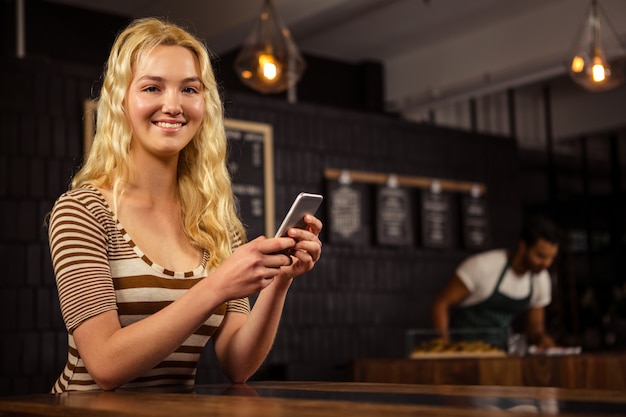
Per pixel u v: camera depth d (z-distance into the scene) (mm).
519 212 7215
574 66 4699
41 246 4703
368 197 6246
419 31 7469
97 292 1534
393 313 6285
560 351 3887
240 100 5613
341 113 6148
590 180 9188
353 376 3564
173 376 1681
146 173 1750
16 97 4715
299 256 1582
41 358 4641
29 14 6246
